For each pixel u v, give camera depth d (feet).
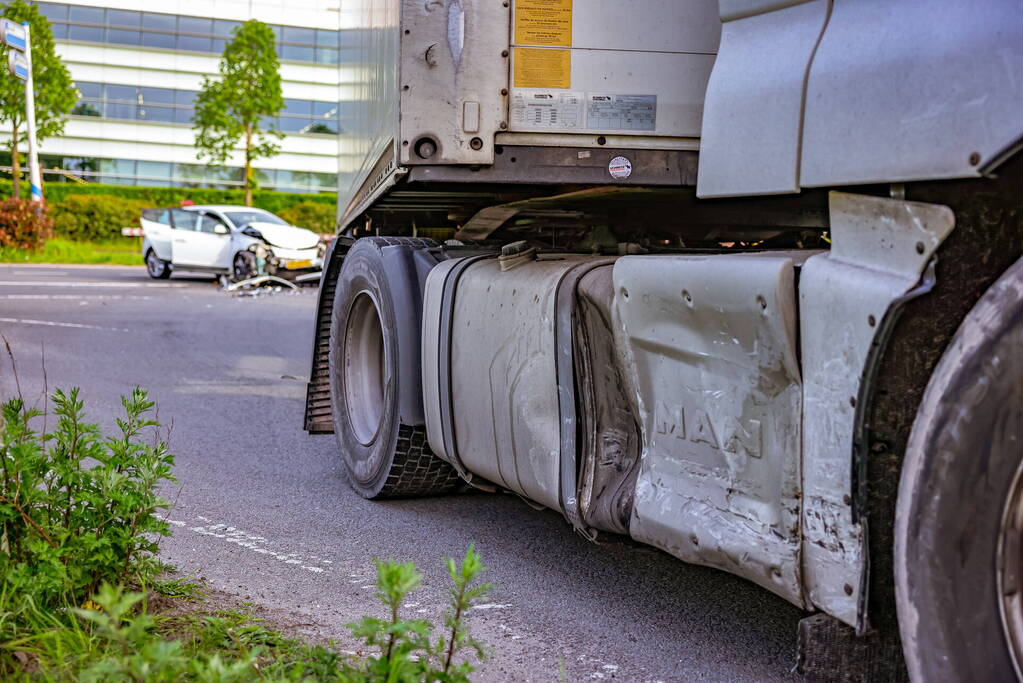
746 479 9.62
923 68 7.88
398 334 17.01
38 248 105.60
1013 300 7.25
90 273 86.89
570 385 12.09
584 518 11.97
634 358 11.21
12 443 11.19
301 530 16.74
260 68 139.85
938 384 7.57
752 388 9.45
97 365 35.99
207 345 42.96
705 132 10.32
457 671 8.06
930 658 7.66
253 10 172.24
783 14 9.59
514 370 13.32
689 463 10.46
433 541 16.20
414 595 13.51
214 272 76.13
